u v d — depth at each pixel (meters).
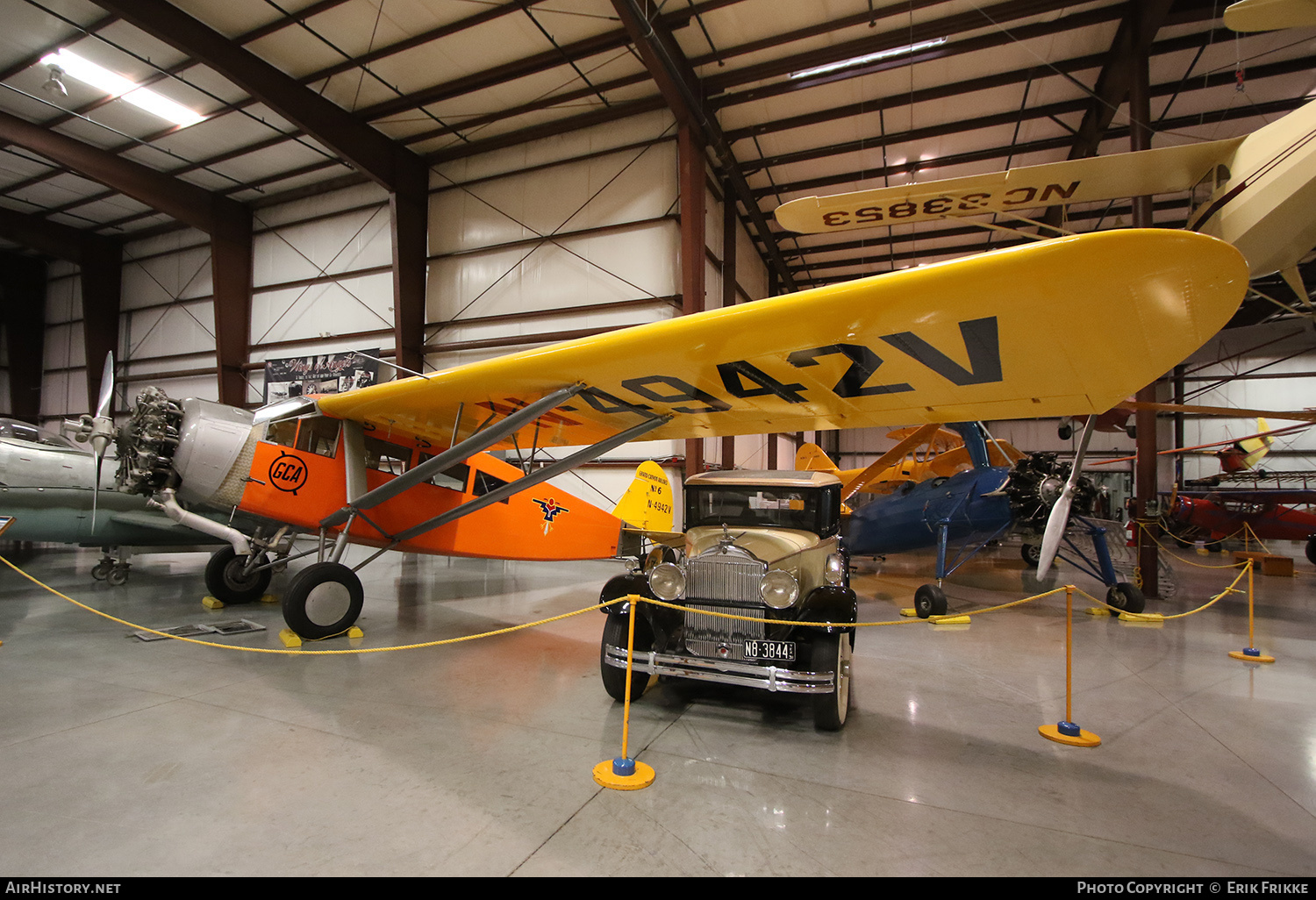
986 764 2.88
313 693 3.71
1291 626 6.23
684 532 4.54
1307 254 5.80
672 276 11.56
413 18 9.52
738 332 2.97
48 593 6.90
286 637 4.77
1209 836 2.26
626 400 4.31
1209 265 2.09
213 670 4.12
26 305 20.88
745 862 2.03
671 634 3.80
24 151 13.80
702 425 4.85
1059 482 6.43
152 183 14.05
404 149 13.11
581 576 9.41
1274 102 10.41
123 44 10.20
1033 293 2.36
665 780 2.64
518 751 2.91
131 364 18.34
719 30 9.59
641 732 3.19
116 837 2.09
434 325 13.53
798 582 3.54
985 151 12.46
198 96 11.52
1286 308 6.52
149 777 2.54
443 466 4.64
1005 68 10.25
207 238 17.17
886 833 2.24
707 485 4.47
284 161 13.82
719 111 11.48
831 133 12.18
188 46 9.31
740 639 3.40
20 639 4.85
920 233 16.48
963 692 3.99
